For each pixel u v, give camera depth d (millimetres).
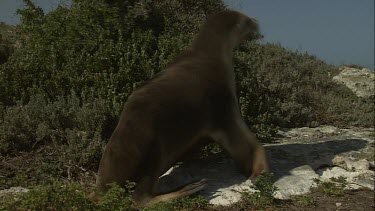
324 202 5883
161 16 9227
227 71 6332
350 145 8117
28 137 6809
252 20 6926
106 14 8242
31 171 6297
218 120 6047
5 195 5375
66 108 7070
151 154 5320
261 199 5645
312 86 11758
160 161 5426
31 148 6758
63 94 7520
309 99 10734
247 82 8453
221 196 5770
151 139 5324
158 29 9008
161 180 6117
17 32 10125
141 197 5293
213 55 6336
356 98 11766
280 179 6324
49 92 7594
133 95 5605
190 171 6477
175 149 5613
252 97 8547
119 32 8039
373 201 5992
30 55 8109
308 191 6160
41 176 6152
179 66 6062
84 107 6949
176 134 5559
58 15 8445
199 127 5832
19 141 6742
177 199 5457
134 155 5238
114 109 7016
